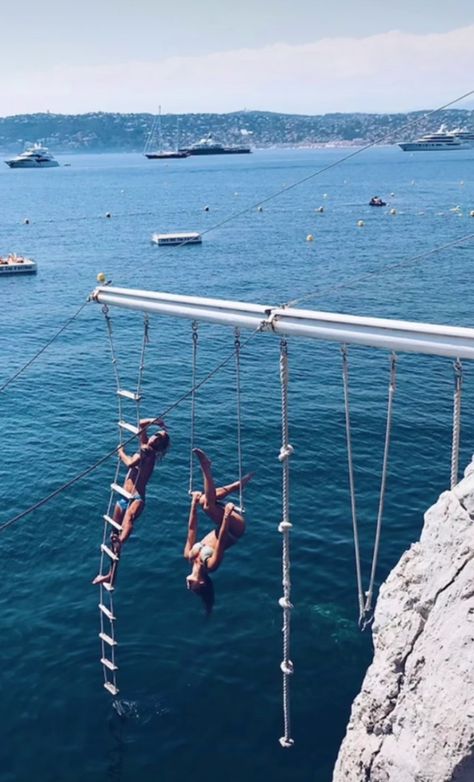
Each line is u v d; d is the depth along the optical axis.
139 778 16.73
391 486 29.17
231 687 19.33
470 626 9.48
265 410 38.12
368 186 188.12
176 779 16.64
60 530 27.42
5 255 94.69
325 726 17.86
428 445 32.75
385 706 10.54
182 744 17.58
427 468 30.58
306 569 24.02
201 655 20.50
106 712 18.67
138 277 77.44
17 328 58.16
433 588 10.33
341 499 28.36
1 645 21.22
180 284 72.94
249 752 17.23
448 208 130.12
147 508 28.41
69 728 18.22
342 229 109.19
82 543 26.56
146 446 18.33
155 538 26.47
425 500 28.03
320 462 31.58
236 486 18.00
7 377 45.72
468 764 9.21
